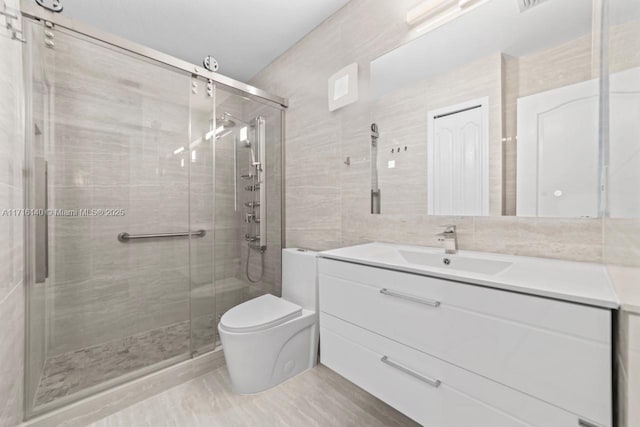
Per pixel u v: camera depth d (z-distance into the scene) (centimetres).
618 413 54
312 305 173
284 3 171
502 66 110
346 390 150
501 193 111
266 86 248
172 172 204
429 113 134
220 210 212
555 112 97
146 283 200
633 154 44
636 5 41
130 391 141
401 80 145
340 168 180
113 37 150
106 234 183
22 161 130
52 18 133
